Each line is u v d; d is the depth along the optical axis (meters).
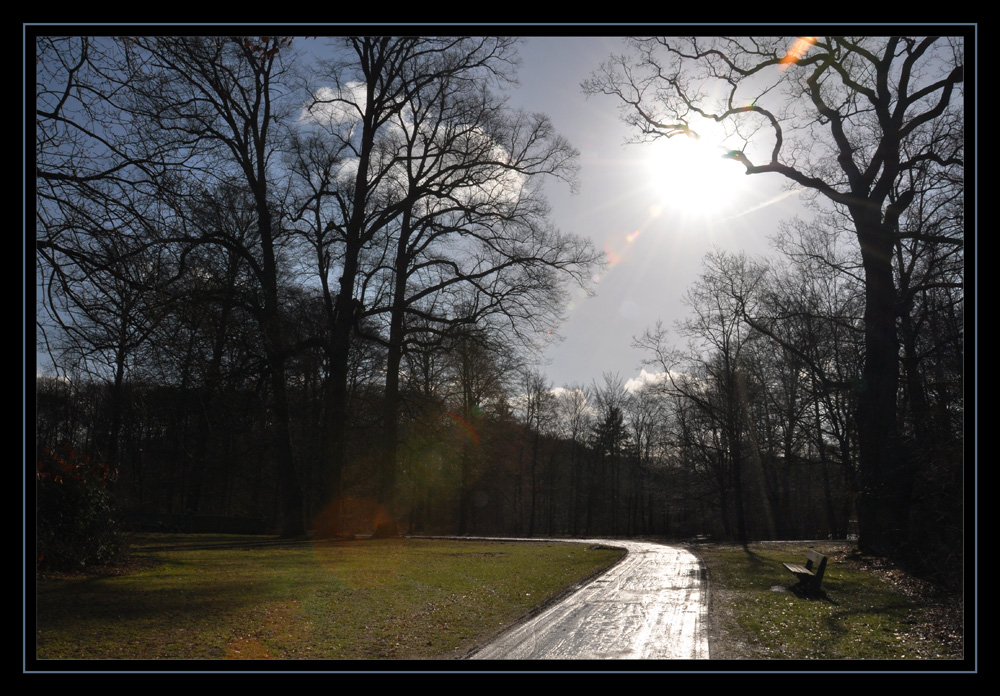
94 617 10.13
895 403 21.59
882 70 21.83
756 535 55.03
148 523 35.53
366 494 48.16
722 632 10.95
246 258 25.72
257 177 27.31
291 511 30.09
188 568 16.47
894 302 22.08
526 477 77.88
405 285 31.59
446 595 14.26
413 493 53.03
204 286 17.36
